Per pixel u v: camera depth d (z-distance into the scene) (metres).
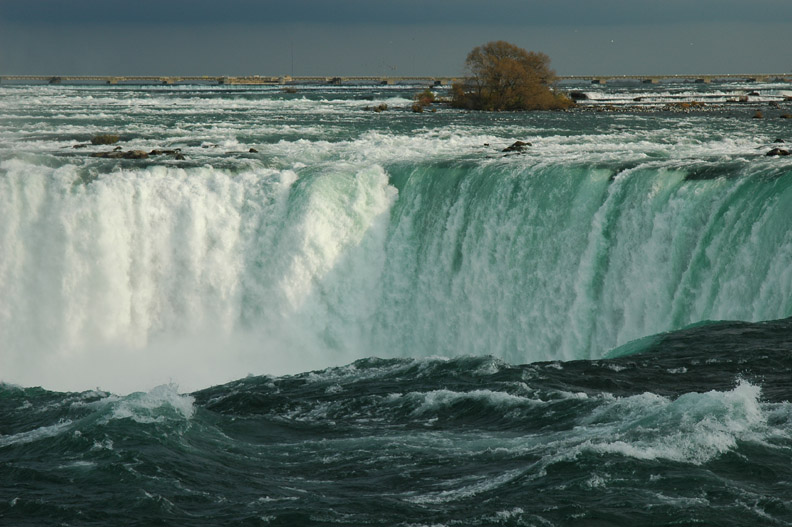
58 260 74.25
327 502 30.08
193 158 87.81
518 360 67.12
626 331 61.75
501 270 68.44
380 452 34.88
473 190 70.19
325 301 73.12
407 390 43.34
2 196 74.31
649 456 31.09
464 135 123.25
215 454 35.28
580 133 124.00
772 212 53.44
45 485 32.22
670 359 43.53
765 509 27.44
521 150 90.75
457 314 70.56
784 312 51.66
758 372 40.41
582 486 29.38
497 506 28.69
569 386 41.00
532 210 67.06
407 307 72.62
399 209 74.00
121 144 107.75
